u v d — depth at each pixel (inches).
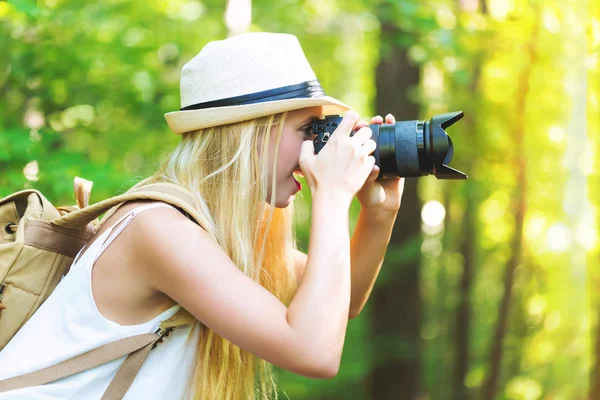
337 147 66.0
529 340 360.2
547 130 259.3
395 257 267.3
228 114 66.8
